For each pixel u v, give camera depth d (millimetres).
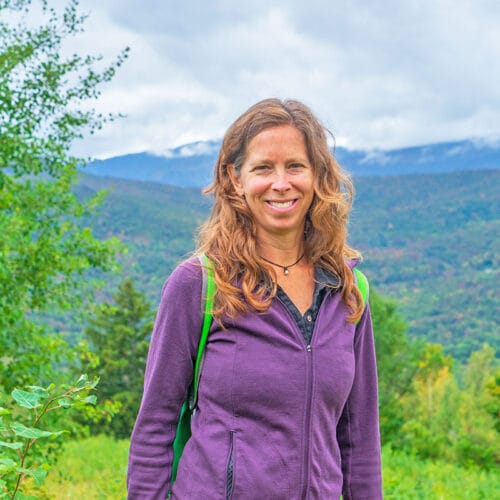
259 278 2387
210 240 2461
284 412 2311
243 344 2340
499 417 26188
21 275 8703
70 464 14523
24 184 9352
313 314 2439
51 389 2420
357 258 2596
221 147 2537
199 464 2318
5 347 7688
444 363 43094
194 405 2430
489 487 13320
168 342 2385
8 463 2262
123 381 42062
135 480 2406
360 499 2598
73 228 9648
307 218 2539
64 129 10031
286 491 2279
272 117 2455
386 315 25578
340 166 2559
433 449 22391
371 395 2623
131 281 44156
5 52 9734
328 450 2412
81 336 9039
